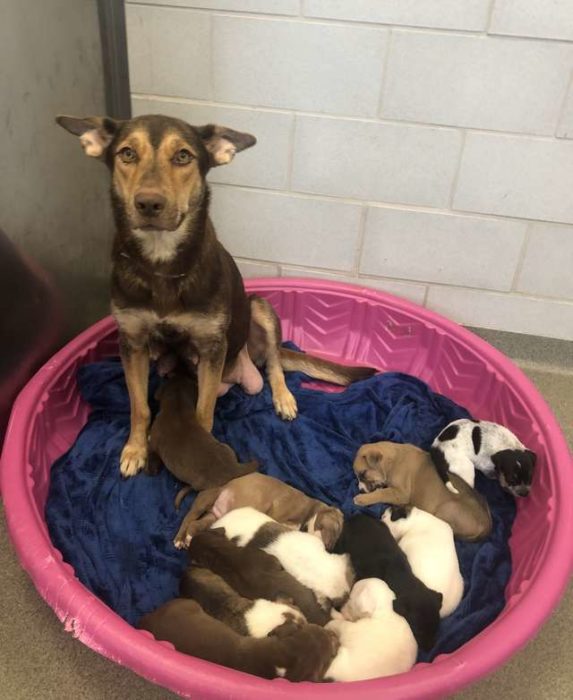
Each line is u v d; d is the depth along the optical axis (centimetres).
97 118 102
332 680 81
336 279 156
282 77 131
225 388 133
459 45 123
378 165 138
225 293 112
